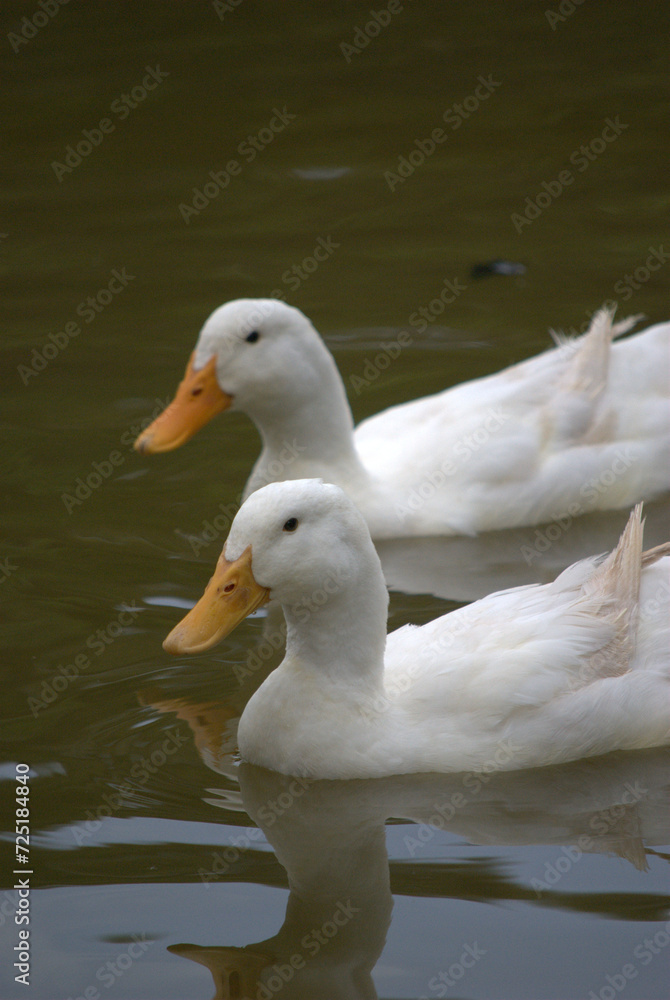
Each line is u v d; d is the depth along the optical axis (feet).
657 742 28.09
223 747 27.96
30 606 33.63
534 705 26.86
